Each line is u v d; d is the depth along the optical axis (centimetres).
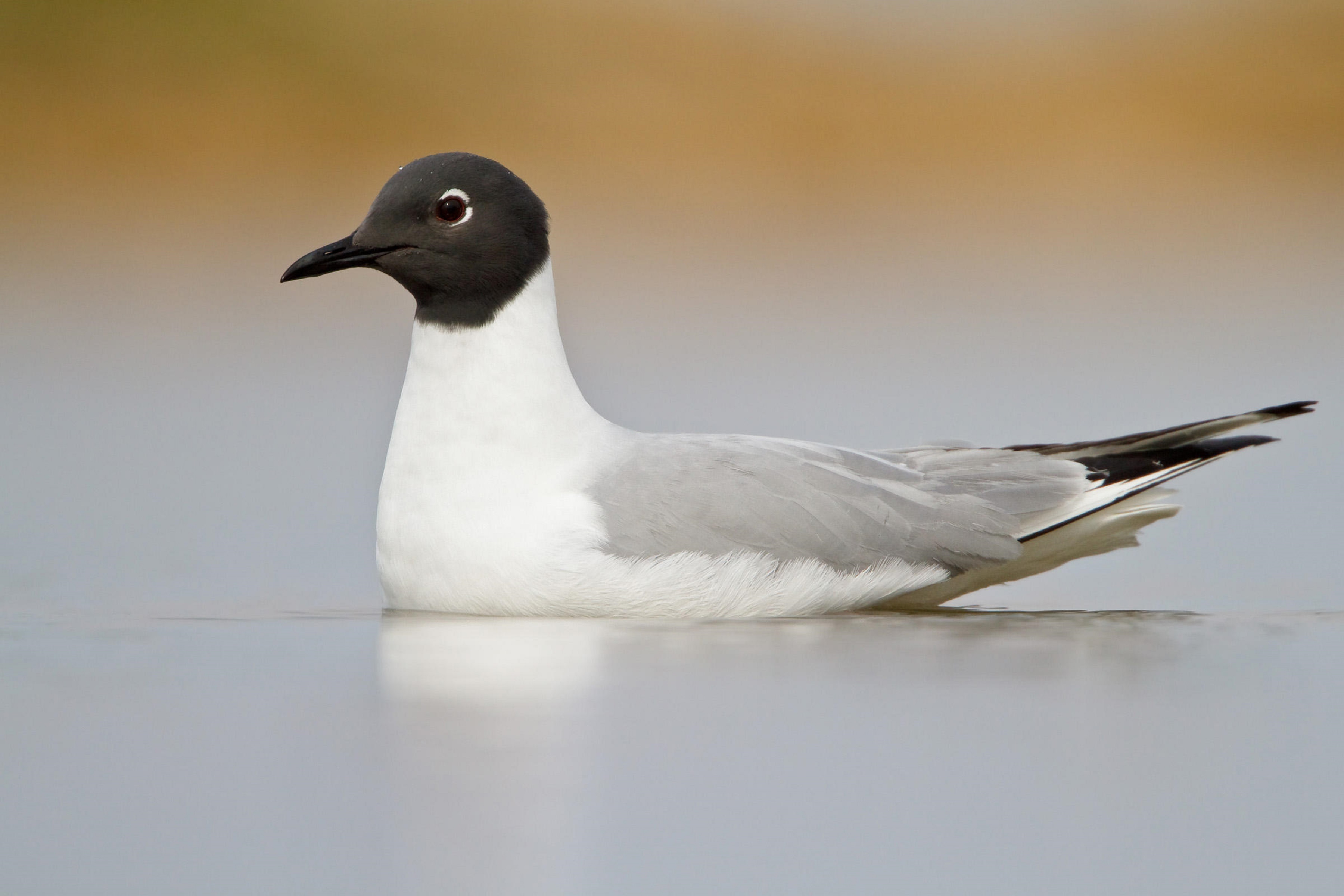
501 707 1002
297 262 1308
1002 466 1390
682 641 1189
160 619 1270
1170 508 1398
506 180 1310
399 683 1058
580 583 1255
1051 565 1423
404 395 1316
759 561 1273
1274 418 1389
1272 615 1325
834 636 1219
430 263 1288
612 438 1329
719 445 1329
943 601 1400
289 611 1310
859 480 1330
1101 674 1097
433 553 1276
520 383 1291
